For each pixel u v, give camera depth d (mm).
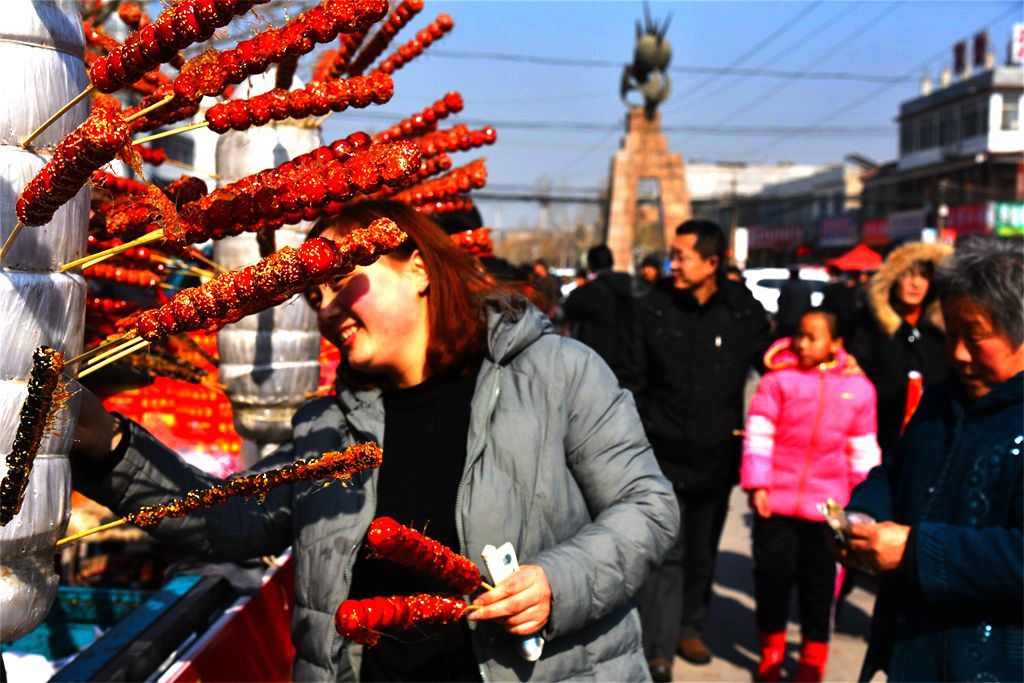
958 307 1951
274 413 2197
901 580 2033
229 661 1920
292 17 1029
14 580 1074
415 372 1714
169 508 1236
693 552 4598
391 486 1674
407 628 1320
